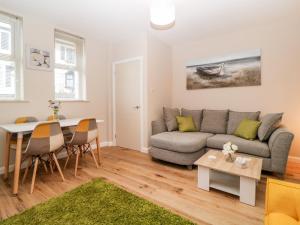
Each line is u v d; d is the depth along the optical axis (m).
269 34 3.19
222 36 3.68
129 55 3.90
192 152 2.76
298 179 2.38
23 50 2.82
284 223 0.92
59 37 3.43
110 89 4.25
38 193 2.03
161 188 2.15
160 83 4.03
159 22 2.20
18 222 1.53
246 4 2.56
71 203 1.80
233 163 2.10
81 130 2.56
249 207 1.77
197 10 2.70
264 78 3.28
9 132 2.17
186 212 1.69
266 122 2.71
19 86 2.87
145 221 1.54
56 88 3.43
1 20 2.69
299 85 2.99
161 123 3.59
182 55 4.25
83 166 2.90
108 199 1.87
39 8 2.65
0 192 2.05
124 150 3.87
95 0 2.44
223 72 3.68
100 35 3.71
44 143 2.10
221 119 3.43
